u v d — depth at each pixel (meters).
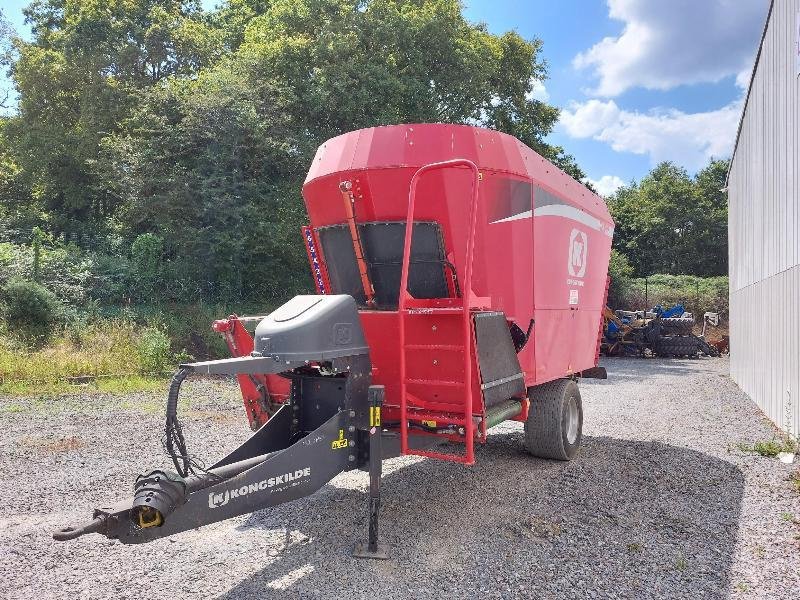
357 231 5.75
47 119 27.98
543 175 6.78
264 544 4.87
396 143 5.52
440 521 5.41
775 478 6.79
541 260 6.68
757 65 12.91
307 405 5.43
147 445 8.05
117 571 4.37
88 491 6.16
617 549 4.82
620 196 62.47
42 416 9.82
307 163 20.50
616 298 35.47
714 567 4.51
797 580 4.30
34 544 4.83
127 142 19.91
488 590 4.12
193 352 16.58
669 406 11.98
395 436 5.08
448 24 23.34
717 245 50.94
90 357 13.84
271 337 4.36
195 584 4.18
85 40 26.09
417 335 5.09
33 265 16.94
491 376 5.20
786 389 9.59
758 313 12.39
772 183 11.16
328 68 21.38
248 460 4.18
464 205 5.52
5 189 28.48
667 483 6.59
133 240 21.94
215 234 18.61
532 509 5.75
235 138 19.12
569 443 7.51
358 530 5.18
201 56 27.22
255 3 31.00
